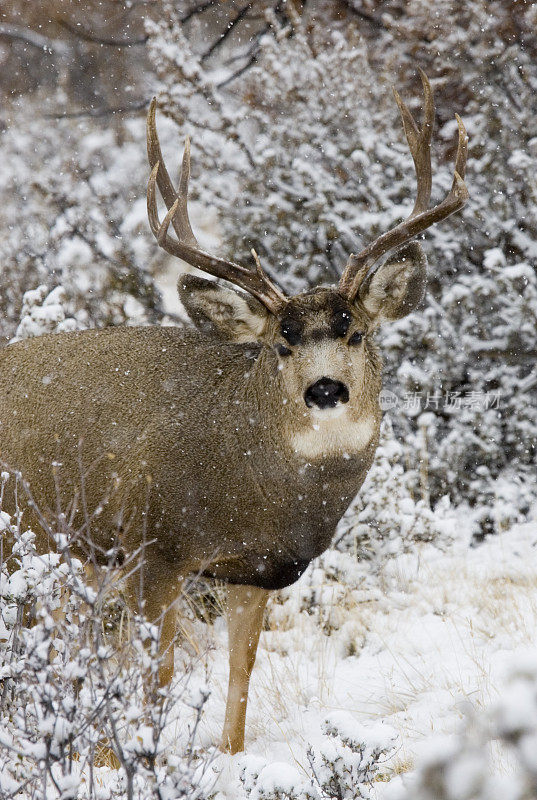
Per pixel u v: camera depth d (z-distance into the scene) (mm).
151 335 11391
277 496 10172
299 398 9812
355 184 18328
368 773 7180
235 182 18734
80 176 21406
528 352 16812
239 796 8094
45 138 26500
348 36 21812
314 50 20891
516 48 18938
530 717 3385
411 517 14430
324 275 17859
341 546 14258
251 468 10180
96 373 11141
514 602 12375
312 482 10125
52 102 31578
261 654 12398
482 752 3689
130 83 32406
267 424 10133
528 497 16406
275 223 18125
